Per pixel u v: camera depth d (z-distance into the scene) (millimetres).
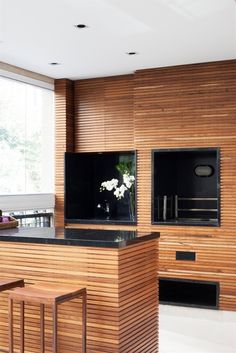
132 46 5449
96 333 3814
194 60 6078
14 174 6609
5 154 6453
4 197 6266
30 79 6715
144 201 6484
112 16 4453
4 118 6430
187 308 6156
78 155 7410
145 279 4188
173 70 6371
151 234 4262
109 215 7566
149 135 6496
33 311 4109
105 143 7020
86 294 3801
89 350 3840
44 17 4488
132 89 6828
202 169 6805
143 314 4145
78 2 4098
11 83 6539
